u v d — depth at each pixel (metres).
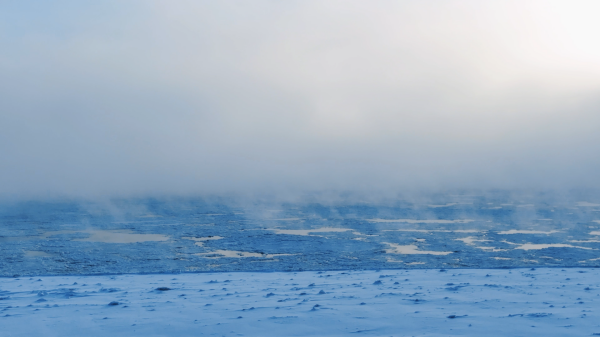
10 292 7.47
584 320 5.03
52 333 4.86
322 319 5.25
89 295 7.15
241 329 4.90
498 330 4.70
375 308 5.79
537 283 7.79
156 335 4.76
